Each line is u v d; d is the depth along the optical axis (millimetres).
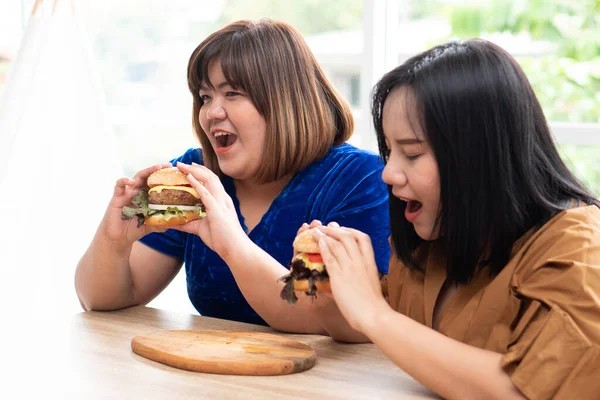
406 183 1188
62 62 2982
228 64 1651
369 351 1437
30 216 3043
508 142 1131
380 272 1672
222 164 1738
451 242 1180
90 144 3053
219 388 1194
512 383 1099
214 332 1476
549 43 2820
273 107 1681
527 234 1182
